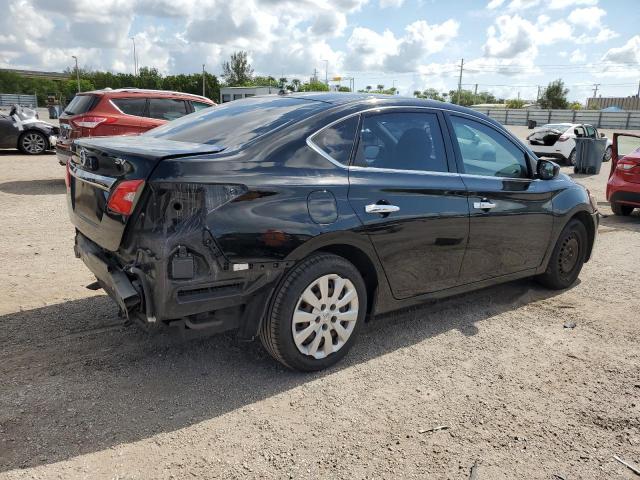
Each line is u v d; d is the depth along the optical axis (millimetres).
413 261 3814
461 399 3289
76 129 9297
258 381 3400
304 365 3426
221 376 3447
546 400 3314
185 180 2859
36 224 7211
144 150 2994
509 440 2902
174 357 3670
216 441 2799
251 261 3043
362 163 3582
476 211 4117
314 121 3467
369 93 4094
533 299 5078
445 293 4148
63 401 3096
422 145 3939
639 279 5770
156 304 2881
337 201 3350
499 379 3551
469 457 2752
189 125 3895
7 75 85562
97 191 3191
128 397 3168
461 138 4219
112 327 4090
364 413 3100
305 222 3201
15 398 3100
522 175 4715
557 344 4109
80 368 3475
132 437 2803
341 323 3570
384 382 3453
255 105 3979
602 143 15516
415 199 3729
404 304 3922
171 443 2770
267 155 3213
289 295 3230
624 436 2977
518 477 2619
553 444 2883
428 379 3516
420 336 4172
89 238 3463
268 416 3035
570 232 5191
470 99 92188
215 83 77688
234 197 2980
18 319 4176
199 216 2887
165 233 2830
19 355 3611
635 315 4727
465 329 4336
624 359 3887
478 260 4273
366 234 3477
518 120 60500
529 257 4758
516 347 4039
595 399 3344
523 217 4543
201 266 2912
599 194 11867
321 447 2783
